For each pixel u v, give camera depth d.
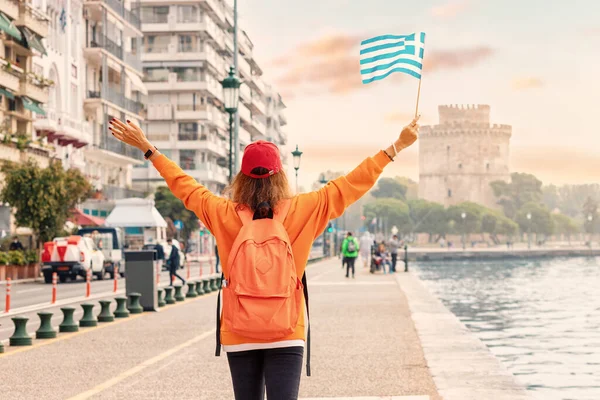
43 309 30.78
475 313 46.56
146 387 12.98
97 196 82.19
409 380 13.44
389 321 23.84
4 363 15.70
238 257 6.13
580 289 79.44
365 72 7.27
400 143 6.48
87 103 84.19
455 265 189.38
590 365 21.02
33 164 60.78
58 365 15.41
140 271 27.58
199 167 122.06
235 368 6.26
